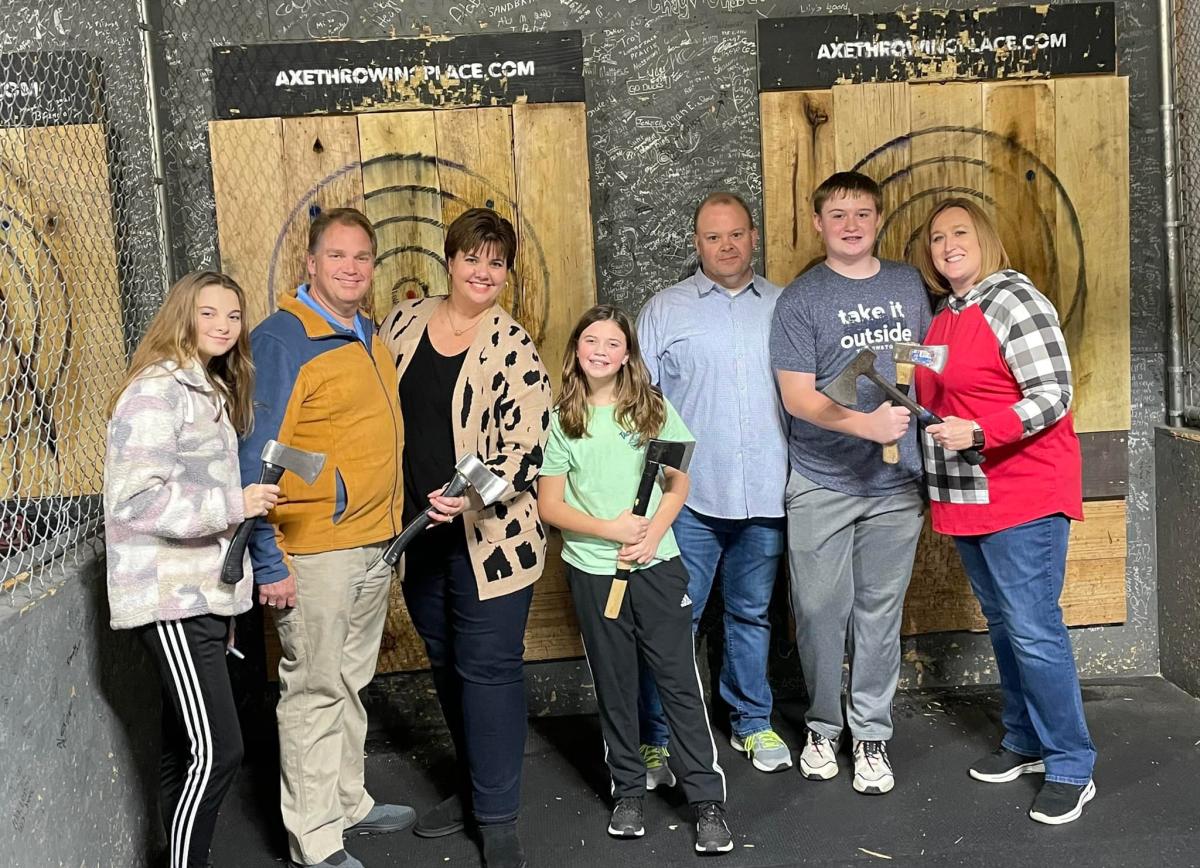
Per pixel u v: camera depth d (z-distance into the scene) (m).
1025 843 2.71
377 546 2.64
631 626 2.77
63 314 3.16
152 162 3.34
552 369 3.53
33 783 2.08
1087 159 3.56
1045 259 3.59
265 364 2.48
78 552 2.50
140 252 3.38
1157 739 3.26
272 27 3.39
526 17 3.45
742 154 3.54
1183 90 3.55
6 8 3.29
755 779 3.13
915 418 2.98
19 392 3.18
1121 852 2.64
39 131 3.27
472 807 2.81
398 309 2.88
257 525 2.44
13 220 3.26
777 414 3.10
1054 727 2.84
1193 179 3.54
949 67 3.52
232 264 3.40
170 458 2.21
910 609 3.68
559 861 2.72
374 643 2.78
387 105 3.42
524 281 3.49
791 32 3.48
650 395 2.75
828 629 3.05
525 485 2.62
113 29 3.31
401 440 2.69
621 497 2.74
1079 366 3.63
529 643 3.60
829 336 2.94
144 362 2.28
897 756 3.23
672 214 3.54
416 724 3.61
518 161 3.45
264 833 2.91
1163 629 3.73
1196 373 3.63
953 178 3.55
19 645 2.04
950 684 3.73
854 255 2.95
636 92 3.50
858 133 3.51
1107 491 3.68
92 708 2.38
